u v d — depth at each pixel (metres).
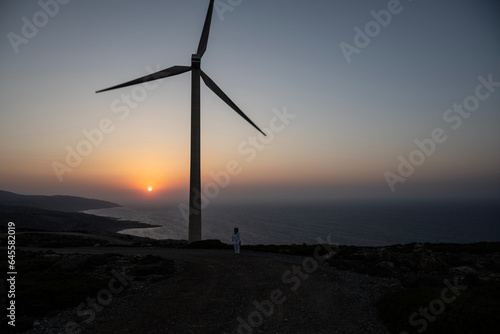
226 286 16.03
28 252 25.44
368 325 11.41
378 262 21.58
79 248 34.41
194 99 41.34
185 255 26.59
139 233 188.00
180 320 11.66
